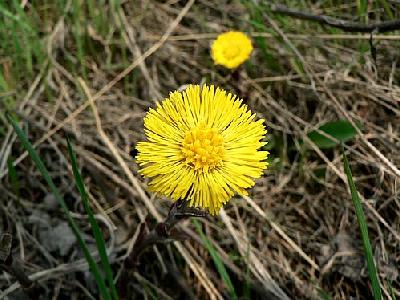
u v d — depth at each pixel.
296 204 0.14
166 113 0.09
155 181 0.09
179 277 0.13
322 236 0.14
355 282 0.13
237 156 0.09
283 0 0.18
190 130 0.09
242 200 0.14
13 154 0.15
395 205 0.13
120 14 0.17
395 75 0.16
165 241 0.10
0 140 0.15
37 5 0.17
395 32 0.16
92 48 0.17
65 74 0.16
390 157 0.14
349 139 0.15
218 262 0.11
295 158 0.15
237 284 0.13
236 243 0.13
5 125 0.15
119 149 0.15
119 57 0.17
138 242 0.11
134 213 0.14
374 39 0.16
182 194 0.09
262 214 0.13
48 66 0.16
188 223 0.13
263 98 0.16
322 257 0.13
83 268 0.13
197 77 0.17
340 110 0.15
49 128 0.15
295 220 0.14
